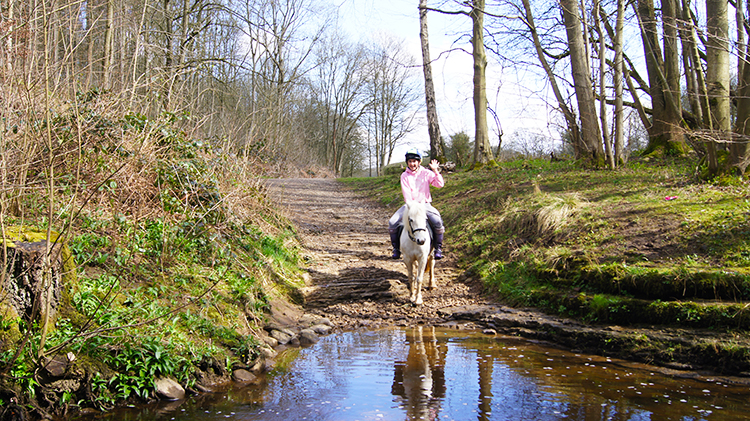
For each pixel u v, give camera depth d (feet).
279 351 19.66
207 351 16.30
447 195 49.01
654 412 13.26
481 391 14.94
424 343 20.70
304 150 130.82
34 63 15.87
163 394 14.24
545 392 14.85
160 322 16.20
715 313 18.54
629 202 30.37
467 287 29.01
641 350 18.51
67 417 12.57
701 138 31.68
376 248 38.14
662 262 21.99
